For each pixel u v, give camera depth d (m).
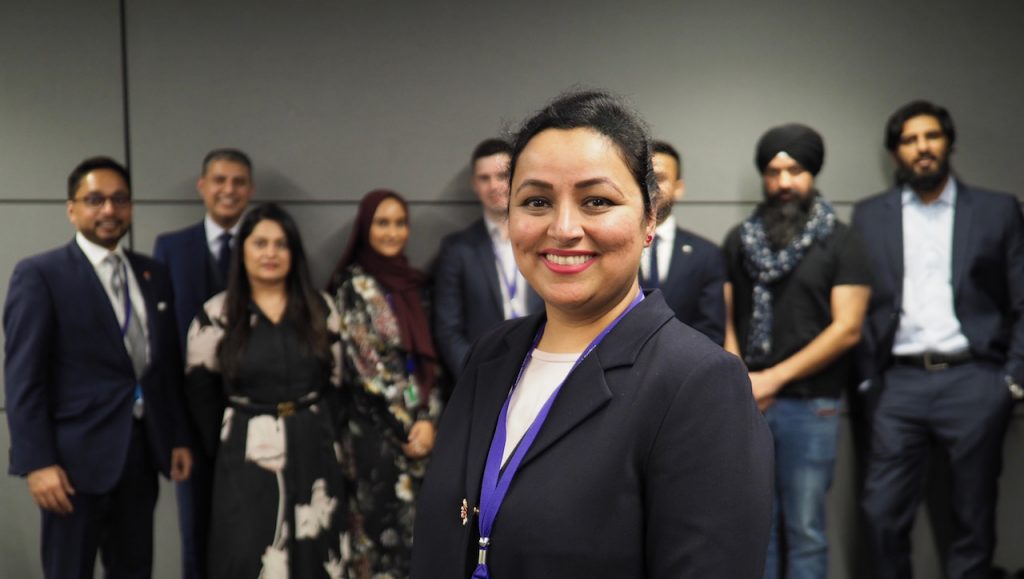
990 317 3.29
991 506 3.25
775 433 3.23
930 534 3.61
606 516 1.00
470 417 1.21
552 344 1.18
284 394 2.79
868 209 3.43
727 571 0.96
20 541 3.32
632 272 1.12
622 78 3.54
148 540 2.86
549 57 3.51
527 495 1.04
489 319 3.16
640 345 1.08
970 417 3.21
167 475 2.86
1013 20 3.63
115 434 2.75
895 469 3.30
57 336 2.71
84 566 2.72
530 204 1.10
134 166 3.35
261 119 3.40
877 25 3.61
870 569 3.60
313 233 3.44
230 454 2.76
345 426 3.03
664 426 1.01
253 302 2.84
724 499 0.98
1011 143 3.64
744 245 3.28
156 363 2.85
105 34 3.31
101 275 2.79
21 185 3.30
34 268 2.70
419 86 3.46
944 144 3.28
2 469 3.32
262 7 3.38
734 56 3.58
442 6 3.46
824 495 3.23
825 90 3.61
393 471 2.98
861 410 3.53
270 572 2.71
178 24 3.34
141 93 3.34
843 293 3.14
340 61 3.43
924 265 3.33
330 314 2.95
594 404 1.05
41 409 2.65
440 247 3.41
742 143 3.60
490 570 1.05
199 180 3.34
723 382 1.02
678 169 3.25
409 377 3.08
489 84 3.49
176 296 3.24
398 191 3.47
